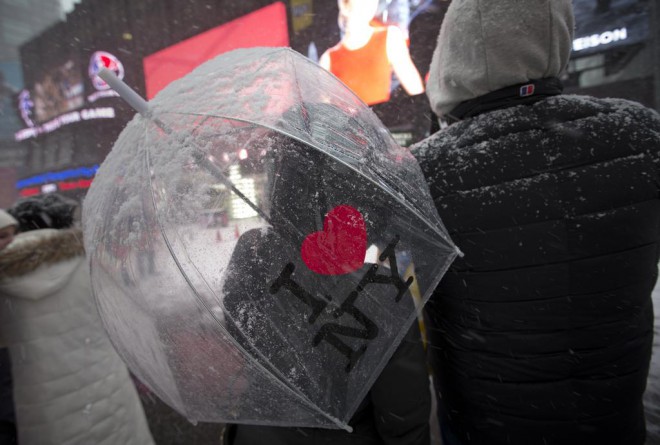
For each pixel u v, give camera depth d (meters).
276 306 0.83
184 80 1.01
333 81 1.11
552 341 1.07
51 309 1.96
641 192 1.01
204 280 0.82
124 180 0.92
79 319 2.05
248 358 0.83
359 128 0.99
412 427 1.08
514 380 1.11
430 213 0.96
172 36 17.11
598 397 1.09
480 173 1.05
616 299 1.05
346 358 0.87
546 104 1.07
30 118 23.81
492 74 1.08
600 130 1.01
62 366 1.99
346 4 11.62
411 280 0.90
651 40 8.98
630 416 1.14
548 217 1.02
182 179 0.85
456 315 1.15
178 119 0.91
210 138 0.87
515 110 1.08
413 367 1.07
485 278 1.07
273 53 1.04
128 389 2.30
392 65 11.30
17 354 1.93
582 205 1.01
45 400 1.96
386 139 1.04
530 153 1.03
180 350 0.88
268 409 0.90
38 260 1.90
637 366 1.12
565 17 1.10
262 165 0.85
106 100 20.08
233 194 0.84
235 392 0.90
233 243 0.83
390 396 1.05
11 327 1.92
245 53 1.06
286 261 0.83
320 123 0.93
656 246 1.07
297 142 0.87
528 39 1.06
